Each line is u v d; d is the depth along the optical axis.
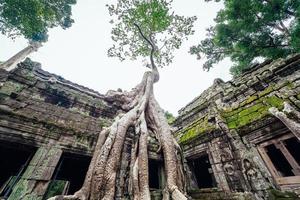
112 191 3.68
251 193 4.50
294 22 7.36
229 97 7.28
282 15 7.87
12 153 6.01
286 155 4.53
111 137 4.72
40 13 9.29
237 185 5.00
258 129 5.28
